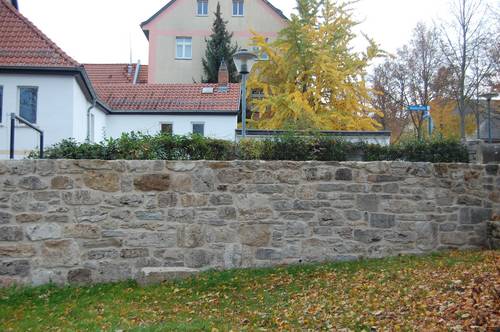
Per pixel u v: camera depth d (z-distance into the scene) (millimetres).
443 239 8680
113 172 8023
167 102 22156
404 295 6285
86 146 8422
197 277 7832
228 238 8188
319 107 24438
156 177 8086
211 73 33812
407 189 8586
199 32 36375
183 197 8125
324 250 8359
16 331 5988
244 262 8211
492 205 8883
